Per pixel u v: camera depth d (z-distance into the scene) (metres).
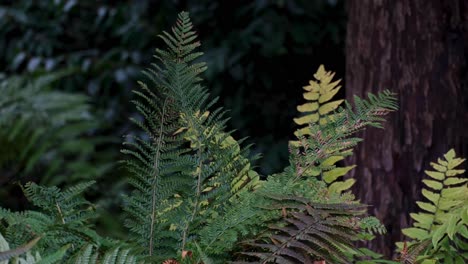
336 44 7.32
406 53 3.96
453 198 2.06
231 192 1.64
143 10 7.60
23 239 1.44
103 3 7.89
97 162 3.69
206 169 1.61
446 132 3.88
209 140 1.62
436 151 3.87
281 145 7.12
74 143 3.73
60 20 7.74
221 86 7.28
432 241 1.82
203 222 1.62
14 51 7.60
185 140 1.67
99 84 6.99
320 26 7.18
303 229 1.45
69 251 1.45
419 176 3.85
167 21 7.61
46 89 4.49
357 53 4.14
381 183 3.88
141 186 1.59
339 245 1.49
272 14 7.09
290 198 1.49
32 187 1.54
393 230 3.82
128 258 1.34
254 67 7.23
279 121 7.37
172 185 1.59
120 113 6.91
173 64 1.62
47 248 1.47
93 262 1.31
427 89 3.91
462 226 1.92
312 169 1.74
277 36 7.04
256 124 7.39
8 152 3.75
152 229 1.57
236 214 1.57
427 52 3.93
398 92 3.95
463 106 3.91
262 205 1.52
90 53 7.38
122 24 7.64
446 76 3.91
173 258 1.53
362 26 4.11
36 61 7.08
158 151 1.61
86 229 1.50
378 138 3.90
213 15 7.42
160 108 1.63
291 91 7.41
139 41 7.51
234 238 1.54
